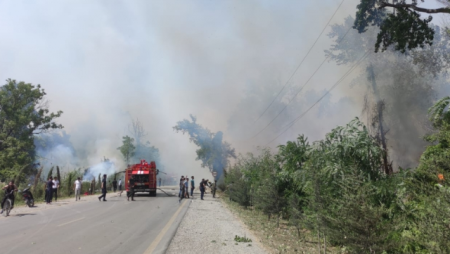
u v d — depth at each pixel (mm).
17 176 28031
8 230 10234
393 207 6793
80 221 12453
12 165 33219
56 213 15219
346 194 6238
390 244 5664
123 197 27547
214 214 16297
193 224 12297
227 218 14844
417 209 6305
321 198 7355
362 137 8562
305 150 11602
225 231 10938
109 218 13500
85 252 7352
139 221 12750
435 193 5625
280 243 9367
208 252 7684
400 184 7242
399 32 17969
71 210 16656
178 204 21281
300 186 10648
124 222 12383
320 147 10062
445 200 4891
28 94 38781
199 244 8570
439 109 8609
